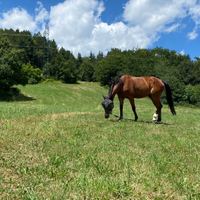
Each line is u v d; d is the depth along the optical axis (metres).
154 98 7.96
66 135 4.27
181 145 3.96
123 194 1.92
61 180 2.12
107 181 2.10
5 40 27.97
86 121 6.33
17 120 5.70
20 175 2.22
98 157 2.92
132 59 69.75
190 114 12.97
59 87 46.12
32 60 101.00
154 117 7.82
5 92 27.69
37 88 39.41
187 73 66.88
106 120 7.10
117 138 4.27
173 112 8.41
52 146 3.35
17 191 1.85
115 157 2.96
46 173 2.29
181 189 2.12
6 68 25.27
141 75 63.28
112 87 7.32
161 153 3.38
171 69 58.84
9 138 3.55
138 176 2.31
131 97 7.75
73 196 1.82
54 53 114.12
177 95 50.91
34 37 124.12
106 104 6.90
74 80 88.44
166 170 2.58
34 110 8.73
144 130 5.58
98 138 4.25
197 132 5.59
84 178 2.12
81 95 40.97
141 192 1.96
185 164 2.88
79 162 2.70
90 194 1.84
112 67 68.12
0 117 5.97
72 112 9.53
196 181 2.32
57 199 1.75
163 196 1.94
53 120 6.14
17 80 29.05
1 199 1.72
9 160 2.59
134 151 3.40
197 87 57.25
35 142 3.48
